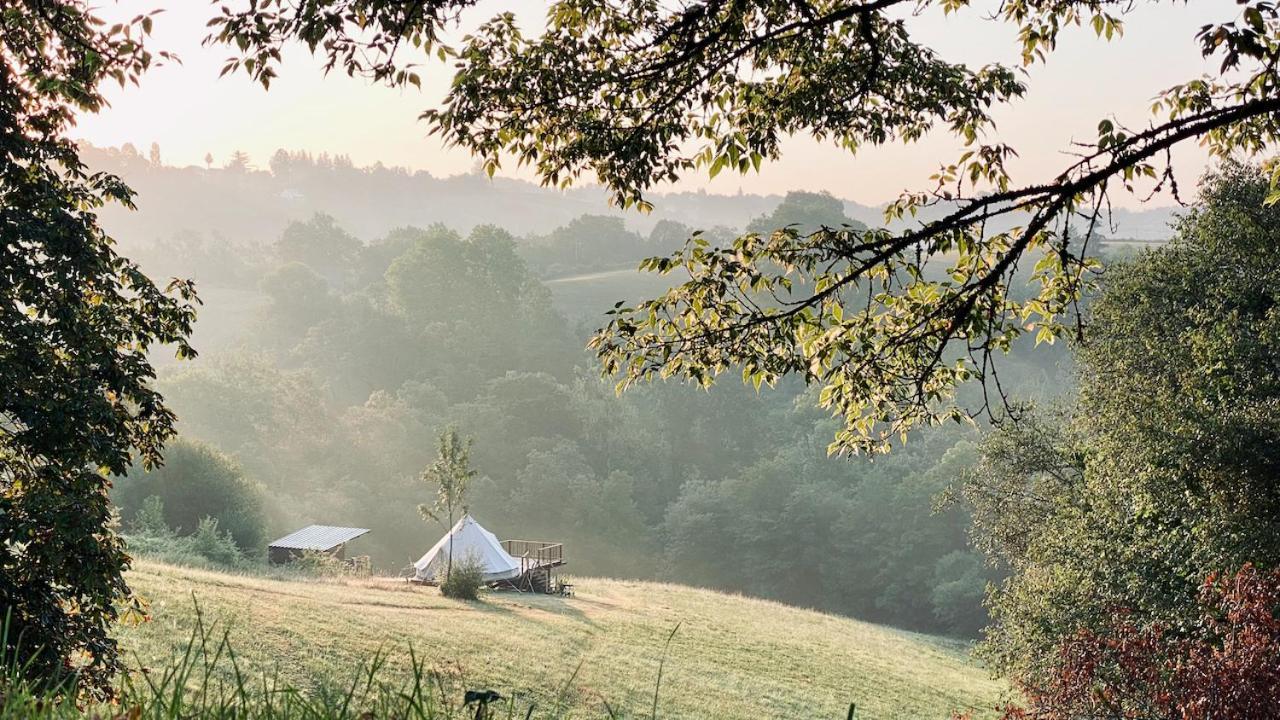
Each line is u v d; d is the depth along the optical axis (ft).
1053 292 31.78
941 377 33.01
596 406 350.64
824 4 31.96
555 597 140.36
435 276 437.17
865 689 107.34
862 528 270.05
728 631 128.06
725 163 31.76
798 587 283.59
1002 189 32.37
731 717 82.02
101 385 44.24
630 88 30.76
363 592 115.03
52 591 38.04
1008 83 31.48
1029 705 54.29
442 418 320.09
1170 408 60.64
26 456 40.93
